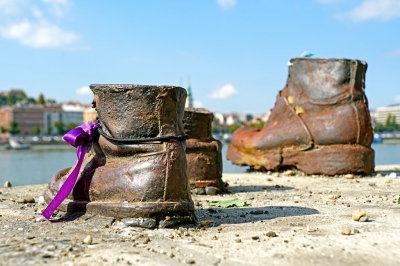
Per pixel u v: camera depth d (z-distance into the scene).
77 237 0.41
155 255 0.37
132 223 0.45
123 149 0.48
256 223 0.48
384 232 0.44
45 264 0.34
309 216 0.52
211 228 0.46
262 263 0.35
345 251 0.38
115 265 0.34
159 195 0.46
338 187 0.79
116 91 0.48
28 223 0.46
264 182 0.88
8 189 0.77
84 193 0.49
